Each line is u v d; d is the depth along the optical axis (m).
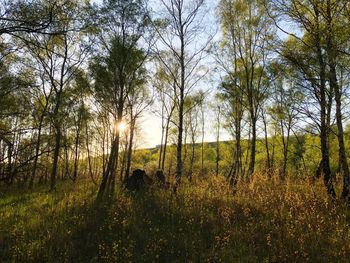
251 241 9.97
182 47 18.69
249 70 23.11
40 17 5.86
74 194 19.52
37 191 22.28
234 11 21.31
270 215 12.23
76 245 10.38
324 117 13.89
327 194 13.62
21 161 4.89
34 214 14.23
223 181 18.91
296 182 17.78
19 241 10.48
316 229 10.33
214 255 9.17
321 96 13.84
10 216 13.84
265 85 22.09
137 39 20.22
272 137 33.72
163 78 25.02
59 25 6.22
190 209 13.25
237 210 13.00
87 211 14.05
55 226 11.86
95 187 23.97
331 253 8.80
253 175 18.36
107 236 10.98
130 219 12.39
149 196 17.14
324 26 11.90
